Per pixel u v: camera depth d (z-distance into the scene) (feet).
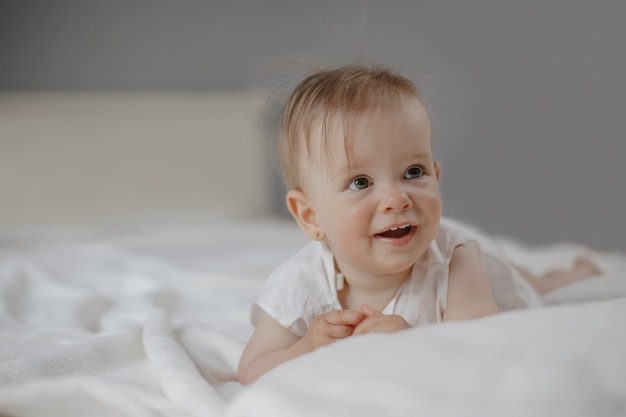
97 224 9.82
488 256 3.93
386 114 3.07
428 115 3.27
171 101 10.35
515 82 9.54
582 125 9.12
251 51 10.82
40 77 10.44
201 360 3.67
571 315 2.34
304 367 2.31
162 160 10.34
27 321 4.57
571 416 1.93
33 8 10.38
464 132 9.86
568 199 9.26
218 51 10.85
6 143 9.75
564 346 2.13
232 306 5.03
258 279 5.88
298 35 10.66
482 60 9.73
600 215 9.03
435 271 3.30
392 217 3.00
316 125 3.18
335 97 3.17
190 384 2.87
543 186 9.43
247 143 10.66
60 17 10.45
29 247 7.86
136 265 6.50
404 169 3.07
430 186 3.09
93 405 2.71
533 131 9.46
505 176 9.66
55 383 2.68
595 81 9.00
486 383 2.01
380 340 2.37
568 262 5.49
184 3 10.77
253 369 3.27
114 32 10.61
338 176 3.10
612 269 5.41
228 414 2.28
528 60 9.45
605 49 8.91
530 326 2.26
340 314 2.93
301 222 3.42
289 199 3.43
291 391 2.14
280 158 3.57
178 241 8.21
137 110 10.21
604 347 2.13
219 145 10.56
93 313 4.75
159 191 10.34
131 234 8.89
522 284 4.08
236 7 10.82
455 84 9.90
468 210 9.89
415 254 3.07
